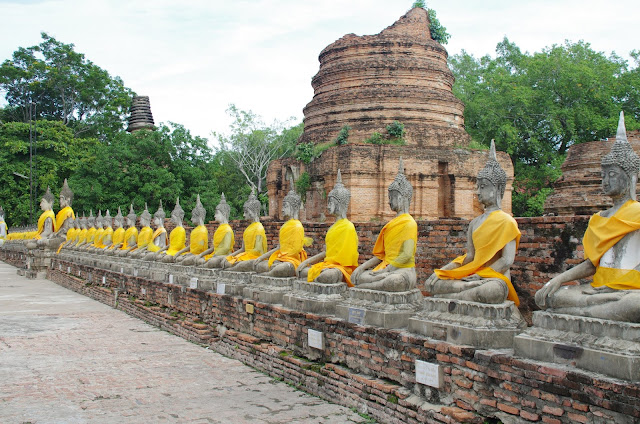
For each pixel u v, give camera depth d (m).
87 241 30.70
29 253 34.97
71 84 68.06
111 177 44.38
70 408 9.07
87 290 24.66
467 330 7.41
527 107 40.78
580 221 9.13
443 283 8.09
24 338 14.79
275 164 34.22
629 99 41.09
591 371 5.96
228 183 58.12
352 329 9.33
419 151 28.03
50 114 71.81
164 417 8.66
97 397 9.67
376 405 8.52
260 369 11.63
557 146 43.28
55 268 32.38
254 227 14.60
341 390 9.30
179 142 45.78
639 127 36.69
